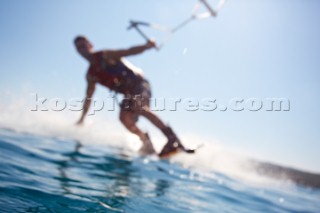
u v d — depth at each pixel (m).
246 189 5.31
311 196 7.14
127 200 2.90
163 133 3.27
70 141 5.40
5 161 3.31
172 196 3.46
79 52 3.70
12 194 2.45
